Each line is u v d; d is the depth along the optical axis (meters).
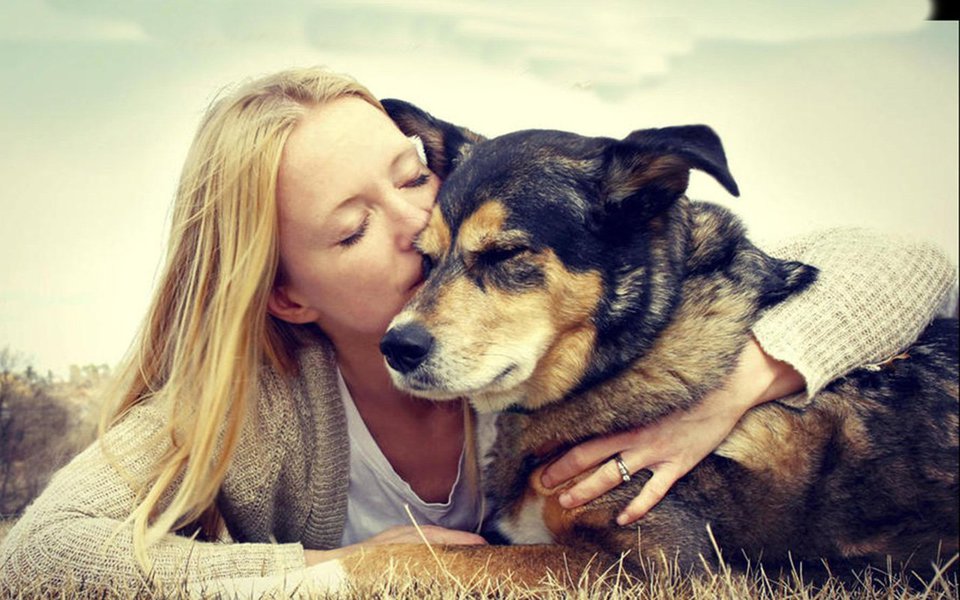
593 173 2.45
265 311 2.54
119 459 2.42
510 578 2.15
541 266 2.36
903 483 2.52
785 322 2.47
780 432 2.49
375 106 2.67
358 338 2.63
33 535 2.25
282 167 2.38
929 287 2.72
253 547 2.32
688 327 2.46
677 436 2.42
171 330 2.60
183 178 2.61
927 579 2.53
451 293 2.33
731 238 2.62
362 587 2.11
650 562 2.32
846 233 2.91
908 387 2.59
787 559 2.53
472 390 2.32
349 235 2.41
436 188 2.68
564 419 2.51
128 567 2.18
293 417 2.68
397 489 2.84
